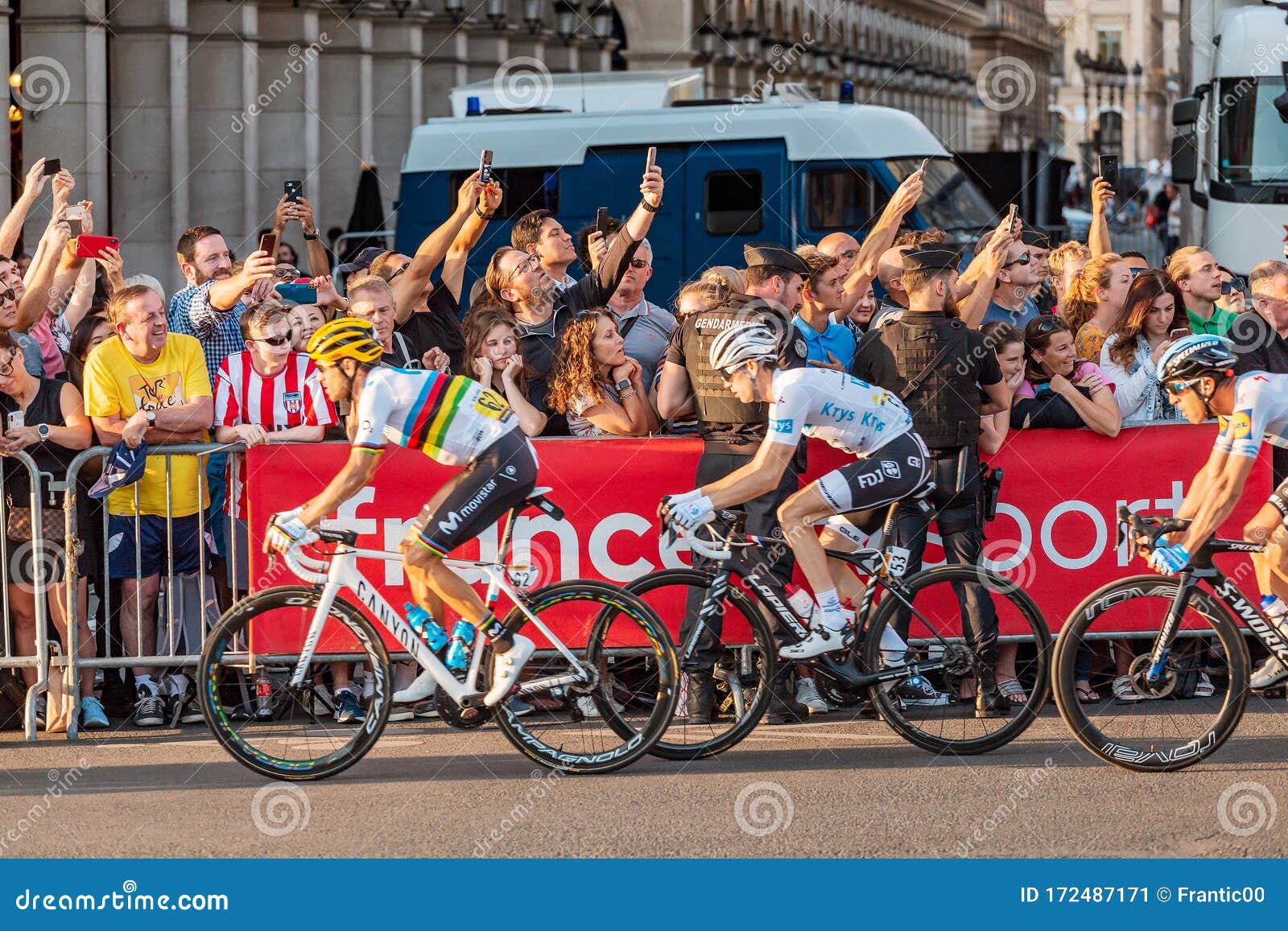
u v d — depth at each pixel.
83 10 24.22
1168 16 112.31
